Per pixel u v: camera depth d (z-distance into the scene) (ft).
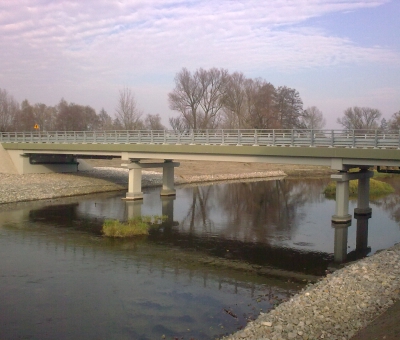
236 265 68.64
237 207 129.80
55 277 61.57
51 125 342.64
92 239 85.56
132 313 49.14
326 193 163.02
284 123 297.33
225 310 49.60
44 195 143.02
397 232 93.25
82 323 46.55
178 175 211.61
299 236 89.76
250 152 110.63
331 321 40.55
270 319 42.09
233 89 265.13
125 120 252.83
